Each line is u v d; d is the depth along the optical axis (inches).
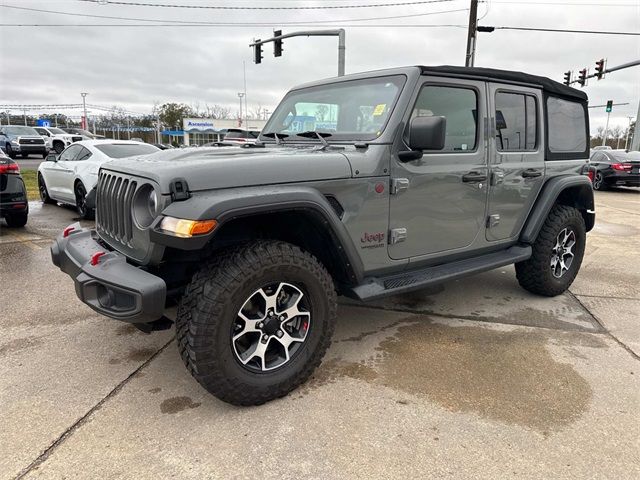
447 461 87.4
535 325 152.8
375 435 94.7
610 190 665.6
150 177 96.7
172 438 93.3
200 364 94.4
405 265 131.7
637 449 91.4
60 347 132.6
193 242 88.2
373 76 134.8
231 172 96.7
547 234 168.1
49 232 281.6
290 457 88.1
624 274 215.6
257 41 754.8
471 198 142.7
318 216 104.5
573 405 106.3
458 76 134.4
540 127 164.1
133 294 92.0
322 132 137.9
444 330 147.7
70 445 90.7
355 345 136.2
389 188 121.6
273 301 103.7
